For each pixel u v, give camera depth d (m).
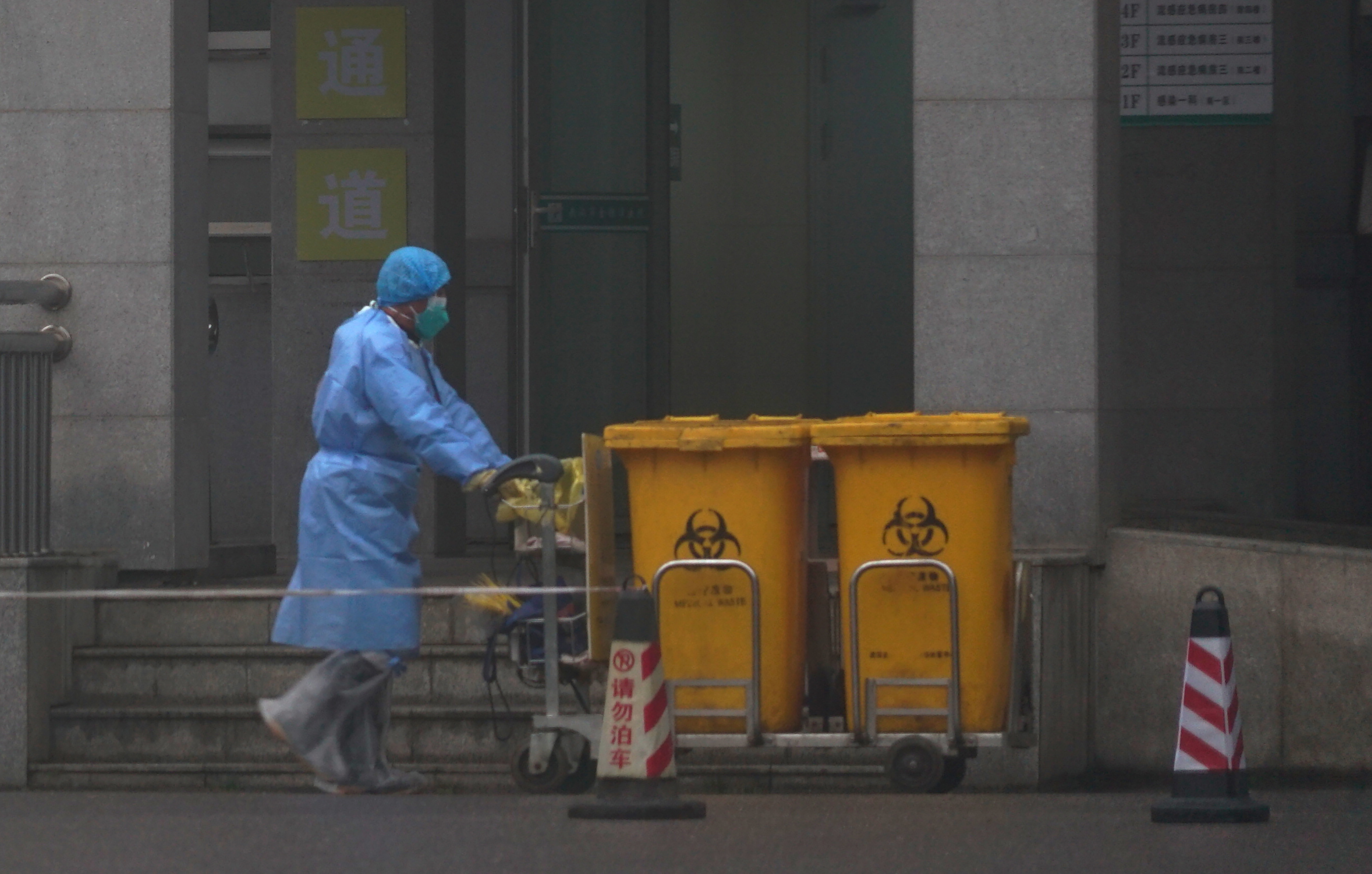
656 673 23.11
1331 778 28.33
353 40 49.22
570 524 27.44
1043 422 32.75
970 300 32.91
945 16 32.94
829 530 49.31
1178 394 51.66
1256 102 51.41
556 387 55.25
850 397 61.09
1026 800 25.12
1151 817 22.89
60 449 33.72
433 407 25.95
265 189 55.41
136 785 29.88
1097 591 32.66
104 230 33.81
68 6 33.97
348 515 26.06
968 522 26.08
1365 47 54.78
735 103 66.06
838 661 28.17
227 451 56.28
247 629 31.92
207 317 34.91
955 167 32.94
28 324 33.84
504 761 29.83
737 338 66.00
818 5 63.50
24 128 33.94
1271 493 51.66
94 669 31.53
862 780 29.75
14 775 29.95
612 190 55.00
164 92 33.84
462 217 50.72
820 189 64.00
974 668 26.14
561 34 54.78
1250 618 29.84
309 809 23.91
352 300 49.34
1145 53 51.53
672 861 19.95
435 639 31.20
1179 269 51.59
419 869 19.52
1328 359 56.00
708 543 26.31
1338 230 55.22
